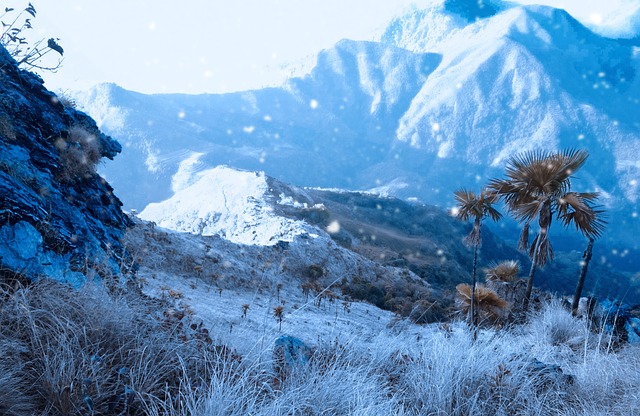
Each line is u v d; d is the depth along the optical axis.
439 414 4.66
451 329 7.36
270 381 4.30
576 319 9.72
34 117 6.26
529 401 5.03
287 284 22.75
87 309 3.98
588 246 12.08
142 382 3.56
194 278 18.16
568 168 13.30
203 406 3.50
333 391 4.25
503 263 14.85
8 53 6.41
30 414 2.96
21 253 4.13
